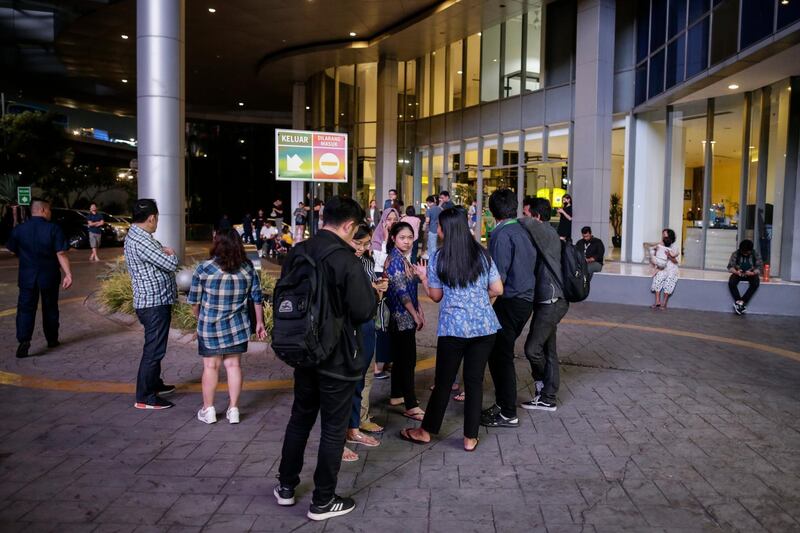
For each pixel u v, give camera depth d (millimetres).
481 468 4305
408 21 21812
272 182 55031
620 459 4465
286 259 3551
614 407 5703
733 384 6512
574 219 18594
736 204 16219
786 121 14055
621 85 18703
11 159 36594
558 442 4812
